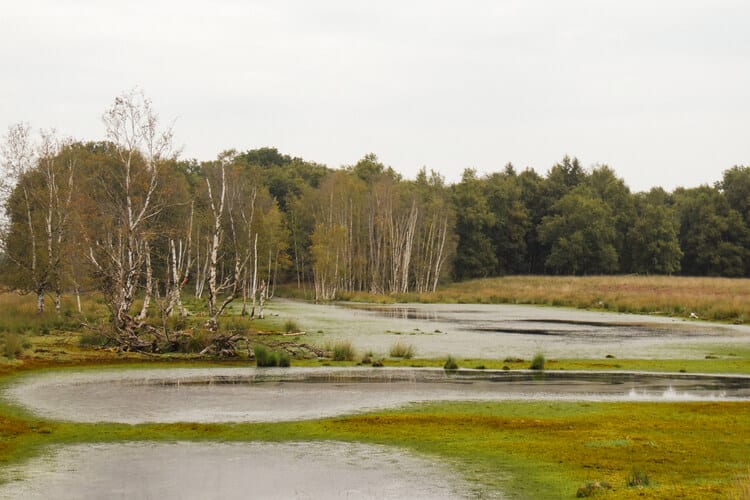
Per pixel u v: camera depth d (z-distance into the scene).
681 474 13.06
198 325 37.44
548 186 158.00
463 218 134.00
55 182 53.94
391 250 108.69
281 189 127.75
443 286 118.75
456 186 151.38
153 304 55.97
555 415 18.94
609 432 16.66
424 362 31.03
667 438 16.05
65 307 54.12
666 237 131.62
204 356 32.53
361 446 15.64
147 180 45.19
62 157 55.44
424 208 122.25
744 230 131.62
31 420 18.33
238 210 74.88
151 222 46.50
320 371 28.25
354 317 58.19
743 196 140.38
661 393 22.88
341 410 19.80
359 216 110.56
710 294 76.81
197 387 23.97
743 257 132.62
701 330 47.81
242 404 20.72
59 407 20.14
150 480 13.11
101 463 14.30
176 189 61.53
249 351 32.81
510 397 21.97
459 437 16.33
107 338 35.03
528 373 27.69
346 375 27.06
